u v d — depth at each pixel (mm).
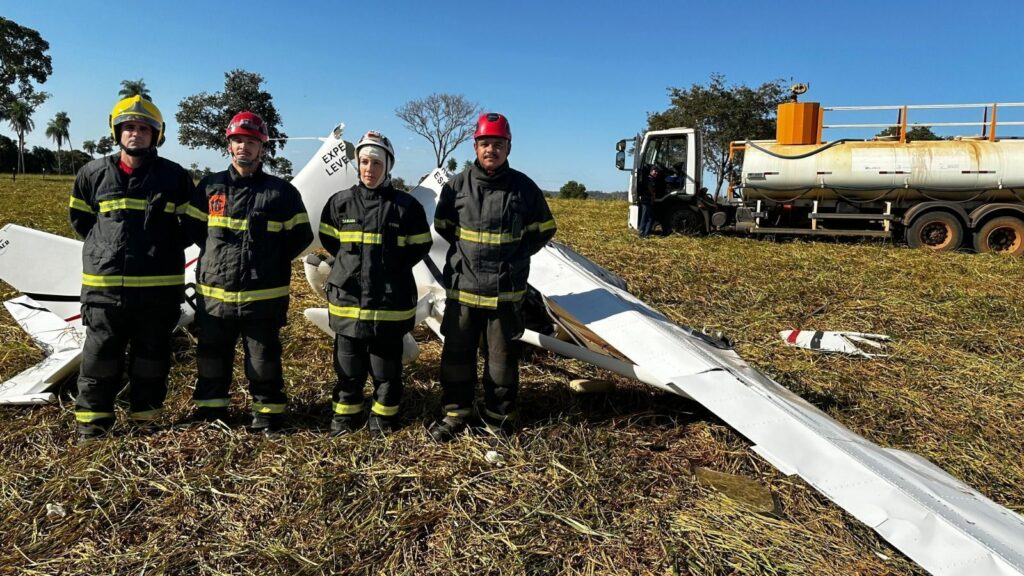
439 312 3854
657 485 2748
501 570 2150
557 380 3939
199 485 2551
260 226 2832
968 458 3156
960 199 11094
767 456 2549
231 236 2824
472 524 2381
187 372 3680
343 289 2889
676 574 2154
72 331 3848
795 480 2803
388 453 2885
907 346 4988
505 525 2391
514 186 2926
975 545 1957
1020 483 2941
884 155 11242
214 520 2363
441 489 2607
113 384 2895
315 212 3740
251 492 2539
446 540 2295
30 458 2721
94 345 2789
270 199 2855
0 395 3170
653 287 6957
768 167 11922
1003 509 2414
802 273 7848
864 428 3465
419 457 2859
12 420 3041
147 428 2973
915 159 11047
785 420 2648
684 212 12133
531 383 3883
